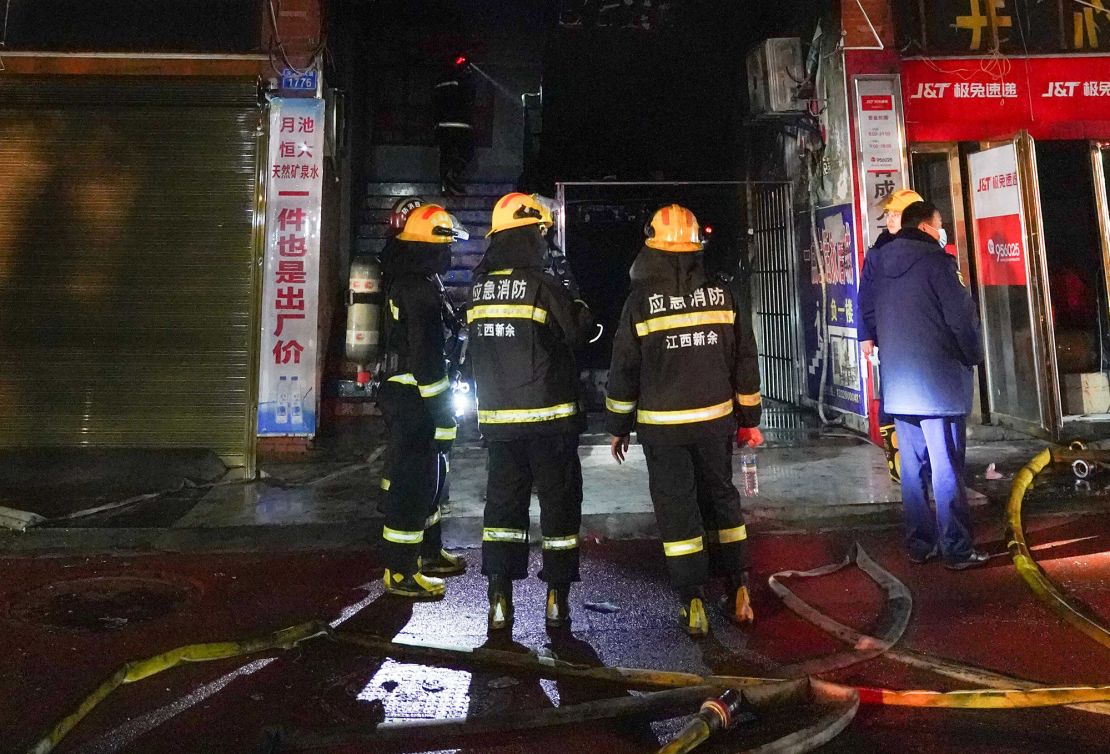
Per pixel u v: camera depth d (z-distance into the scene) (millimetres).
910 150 8031
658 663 3404
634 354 3660
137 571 4613
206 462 6617
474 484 6223
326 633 3654
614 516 5258
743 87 9703
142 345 6945
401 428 4141
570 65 10695
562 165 11312
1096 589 4047
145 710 3014
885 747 2697
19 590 4297
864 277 4742
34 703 3055
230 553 4953
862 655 3373
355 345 7613
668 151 11180
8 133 6957
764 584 4297
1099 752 2635
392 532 4156
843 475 6145
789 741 2631
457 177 11172
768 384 9516
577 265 11156
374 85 11758
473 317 3797
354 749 2740
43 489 6012
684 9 9648
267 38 7156
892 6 7477
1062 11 7711
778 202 9055
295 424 7367
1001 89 7742
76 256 6953
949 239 8203
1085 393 8164
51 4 6992
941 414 4293
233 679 3270
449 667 3381
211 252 7020
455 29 11961
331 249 8555
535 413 3641
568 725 2887
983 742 2715
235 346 6961
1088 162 8078
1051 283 8352
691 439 3623
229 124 7102
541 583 4406
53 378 6906
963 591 4105
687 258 3723
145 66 7031
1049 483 5730
